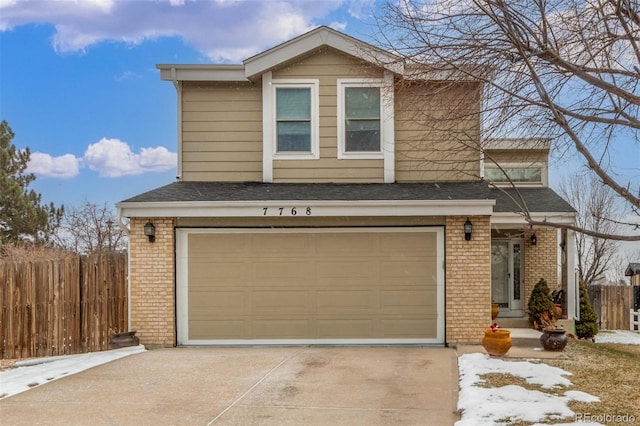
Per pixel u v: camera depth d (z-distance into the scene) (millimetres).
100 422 6066
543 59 5891
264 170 12117
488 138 7070
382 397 7004
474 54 6105
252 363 9062
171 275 10828
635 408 6344
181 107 12406
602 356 9672
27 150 24375
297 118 12164
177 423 6020
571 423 5734
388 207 10516
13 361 9695
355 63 11992
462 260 10711
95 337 10703
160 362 9195
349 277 10914
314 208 10586
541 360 9055
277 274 10969
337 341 10883
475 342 10625
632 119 5656
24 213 22188
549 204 13133
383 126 12031
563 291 14070
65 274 10469
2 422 6098
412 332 10836
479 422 5816
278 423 6004
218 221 10930
